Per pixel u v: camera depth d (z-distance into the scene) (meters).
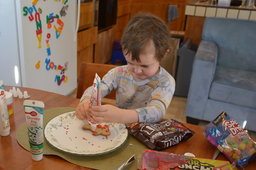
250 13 2.43
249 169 0.70
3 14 1.69
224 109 2.02
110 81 1.05
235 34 2.36
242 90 1.92
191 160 0.66
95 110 0.76
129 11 4.27
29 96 1.02
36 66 1.92
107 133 0.78
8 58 1.82
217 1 2.80
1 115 0.73
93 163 0.66
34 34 1.83
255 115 1.95
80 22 2.57
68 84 2.43
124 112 0.80
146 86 1.00
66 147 0.71
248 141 0.73
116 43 3.84
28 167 0.63
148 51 0.79
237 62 2.40
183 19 4.24
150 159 0.65
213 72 1.98
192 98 2.07
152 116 0.84
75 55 2.46
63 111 0.92
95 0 2.89
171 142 0.75
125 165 0.66
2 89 0.72
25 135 0.75
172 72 2.88
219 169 0.63
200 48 2.19
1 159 0.65
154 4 4.23
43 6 1.85
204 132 0.82
